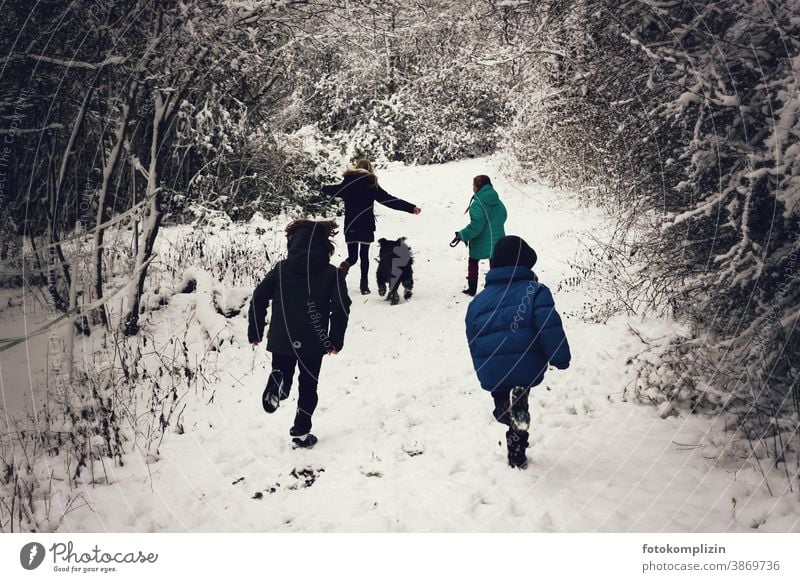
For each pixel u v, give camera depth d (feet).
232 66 19.97
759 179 13.12
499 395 12.50
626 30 17.80
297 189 37.52
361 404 16.17
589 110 35.99
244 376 17.98
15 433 14.11
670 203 18.10
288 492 12.17
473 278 25.25
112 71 19.08
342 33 24.16
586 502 11.16
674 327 18.15
